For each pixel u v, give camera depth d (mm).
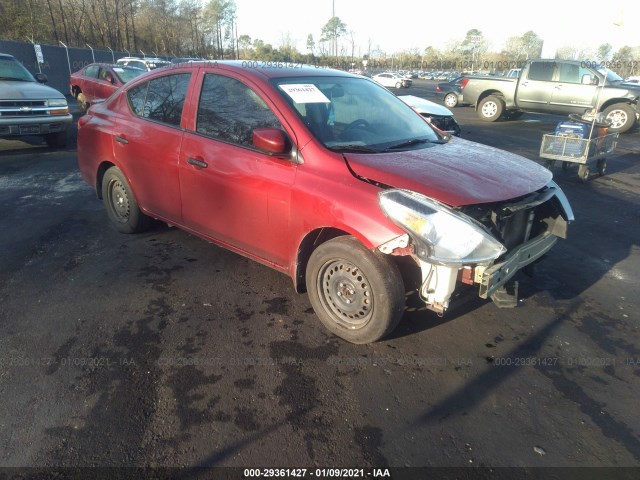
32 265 4152
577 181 7754
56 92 9180
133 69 14883
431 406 2594
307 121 3242
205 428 2391
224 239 3777
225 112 3611
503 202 2807
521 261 2992
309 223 3053
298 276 3318
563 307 3693
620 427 2479
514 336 3279
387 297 2830
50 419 2410
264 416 2484
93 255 4387
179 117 3939
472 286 2846
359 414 2520
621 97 12812
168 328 3248
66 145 9867
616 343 3234
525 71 14336
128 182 4504
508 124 14836
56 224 5184
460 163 3105
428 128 3980
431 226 2574
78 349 2988
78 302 3547
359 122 3535
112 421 2412
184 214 4016
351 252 2887
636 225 5676
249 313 3463
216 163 3570
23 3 30688
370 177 2865
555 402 2650
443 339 3209
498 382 2803
